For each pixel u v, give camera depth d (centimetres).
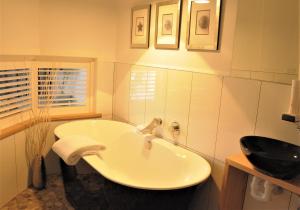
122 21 317
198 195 231
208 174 199
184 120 242
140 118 298
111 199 201
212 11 210
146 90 285
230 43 201
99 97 338
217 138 215
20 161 269
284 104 173
